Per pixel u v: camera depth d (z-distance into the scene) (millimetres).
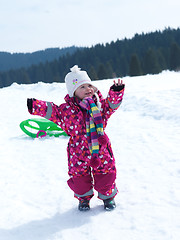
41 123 6355
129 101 8961
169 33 134000
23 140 6152
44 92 15422
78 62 128500
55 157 4793
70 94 2695
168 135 5363
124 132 5973
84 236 2379
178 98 8273
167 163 3918
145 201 2891
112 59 122562
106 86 15320
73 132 2637
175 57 82625
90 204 2984
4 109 10555
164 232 2297
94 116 2541
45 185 3615
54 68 134125
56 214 2846
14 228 2615
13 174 4062
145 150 4605
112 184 2729
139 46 130000
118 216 2648
